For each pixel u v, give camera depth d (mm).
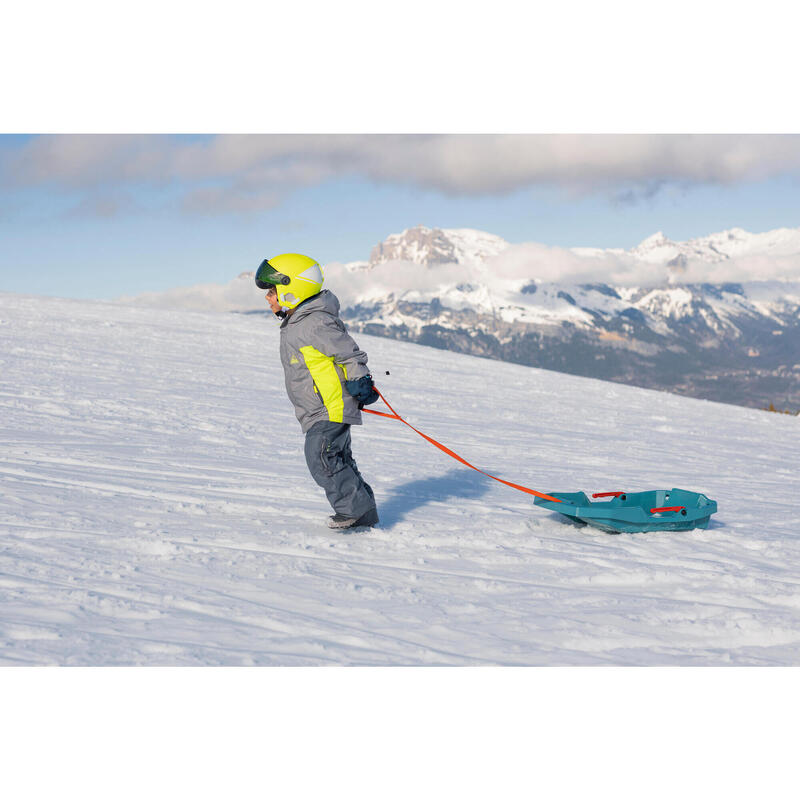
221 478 6777
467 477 7969
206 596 3744
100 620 3326
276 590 3941
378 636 3441
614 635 3629
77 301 29203
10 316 21406
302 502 6098
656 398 21188
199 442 8664
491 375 21781
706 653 3477
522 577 4539
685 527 5969
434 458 9062
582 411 16688
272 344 22391
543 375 23453
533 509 6547
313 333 5254
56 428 8648
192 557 4375
